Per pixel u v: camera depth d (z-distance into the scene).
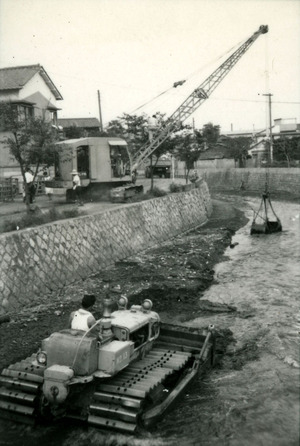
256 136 79.94
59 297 14.15
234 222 33.53
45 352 7.53
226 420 7.69
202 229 30.45
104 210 20.81
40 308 13.06
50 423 7.53
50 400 6.86
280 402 8.32
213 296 15.17
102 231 19.17
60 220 17.61
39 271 14.55
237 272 18.47
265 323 12.47
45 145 20.75
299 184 51.19
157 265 18.55
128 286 15.34
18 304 13.14
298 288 15.93
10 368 7.93
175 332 9.71
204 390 8.73
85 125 56.84
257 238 26.95
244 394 8.59
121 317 8.60
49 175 33.72
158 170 55.59
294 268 18.91
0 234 14.29
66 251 16.30
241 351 10.69
